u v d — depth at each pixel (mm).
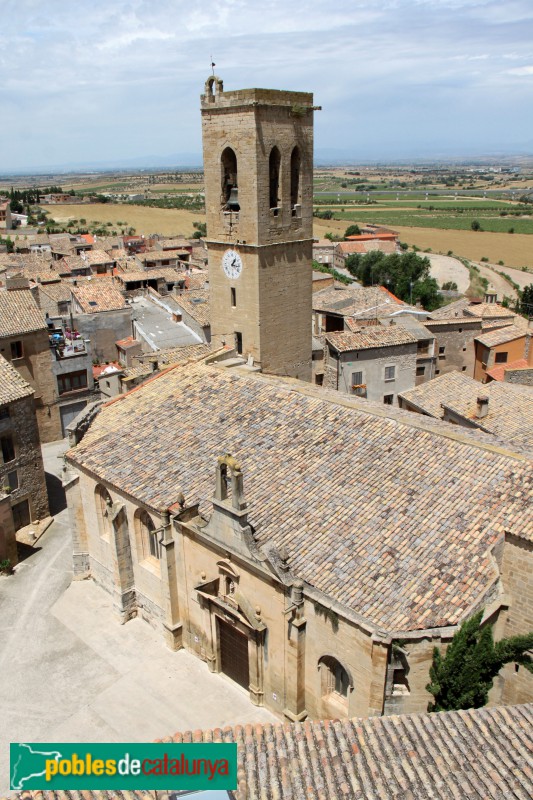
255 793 17375
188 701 32250
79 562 42500
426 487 28047
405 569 25219
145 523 36500
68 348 73250
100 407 42094
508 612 25484
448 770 17562
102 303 91125
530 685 25234
